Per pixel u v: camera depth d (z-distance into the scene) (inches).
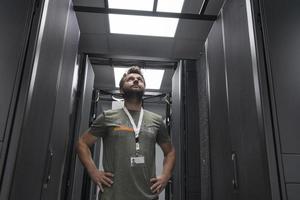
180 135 138.5
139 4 115.3
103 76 187.5
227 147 76.8
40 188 63.6
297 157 52.5
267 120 54.2
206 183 120.3
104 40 146.4
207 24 130.1
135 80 72.2
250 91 61.8
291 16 61.4
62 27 78.3
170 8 117.7
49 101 68.2
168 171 67.3
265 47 58.8
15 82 53.1
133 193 60.1
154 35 140.8
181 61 154.9
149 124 68.6
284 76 57.3
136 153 63.2
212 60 96.8
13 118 51.1
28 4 58.5
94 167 64.4
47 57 64.6
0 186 47.1
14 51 54.8
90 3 116.5
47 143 67.6
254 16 61.3
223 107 81.7
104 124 67.7
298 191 50.5
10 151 49.1
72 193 123.8
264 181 53.2
